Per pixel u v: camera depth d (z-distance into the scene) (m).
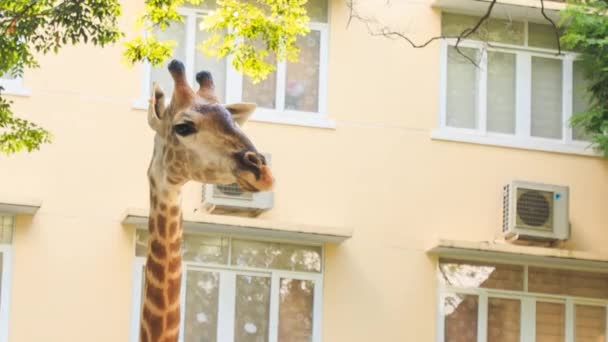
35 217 22.97
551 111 25.39
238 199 23.14
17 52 17.67
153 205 12.24
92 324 22.84
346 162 24.42
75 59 23.55
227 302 23.39
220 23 18.75
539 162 25.19
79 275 22.94
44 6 18.41
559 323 24.75
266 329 23.47
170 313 12.34
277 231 23.20
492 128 25.19
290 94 24.38
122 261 23.09
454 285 24.47
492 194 24.91
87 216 23.16
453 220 24.69
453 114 25.05
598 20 24.44
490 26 25.30
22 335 22.56
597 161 25.36
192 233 23.41
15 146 18.81
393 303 24.16
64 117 23.38
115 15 17.94
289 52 18.97
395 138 24.70
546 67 25.44
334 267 23.98
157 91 11.99
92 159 23.34
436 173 24.77
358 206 24.36
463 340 24.38
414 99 24.88
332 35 24.64
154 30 23.78
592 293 24.91
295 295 23.72
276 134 24.20
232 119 11.70
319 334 23.70
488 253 24.20
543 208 24.42
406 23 24.97
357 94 24.64
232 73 24.05
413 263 24.39
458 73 25.17
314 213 24.16
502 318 24.58
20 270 22.73
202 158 11.53
